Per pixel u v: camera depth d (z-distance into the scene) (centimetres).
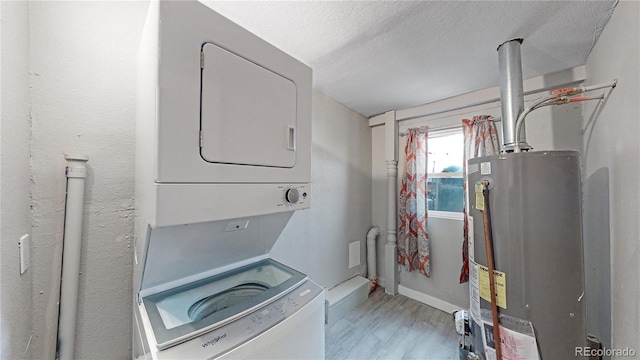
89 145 108
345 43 152
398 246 284
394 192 287
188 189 72
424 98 246
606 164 129
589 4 115
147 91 79
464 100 233
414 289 274
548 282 105
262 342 78
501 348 113
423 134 263
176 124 70
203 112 76
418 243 259
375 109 285
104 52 111
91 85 108
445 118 256
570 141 183
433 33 141
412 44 153
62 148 102
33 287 97
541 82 189
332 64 179
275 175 97
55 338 102
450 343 196
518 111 145
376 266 309
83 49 106
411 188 266
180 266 101
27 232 91
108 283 114
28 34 93
